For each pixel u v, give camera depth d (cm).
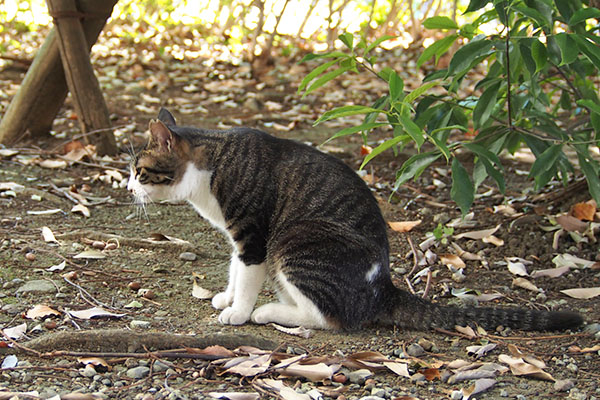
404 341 220
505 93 254
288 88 406
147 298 230
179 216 268
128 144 308
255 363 207
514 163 304
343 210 225
